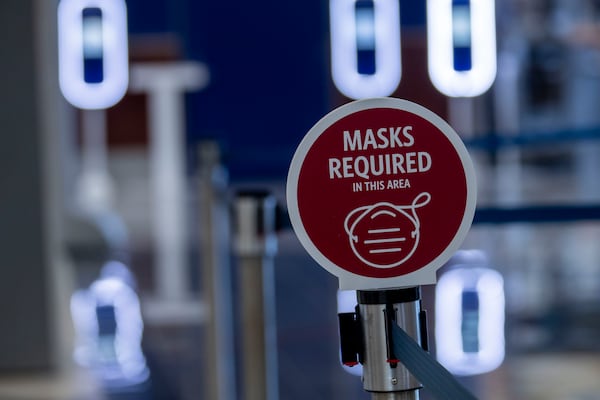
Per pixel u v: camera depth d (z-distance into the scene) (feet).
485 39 28.40
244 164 62.59
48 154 30.81
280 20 63.41
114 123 95.61
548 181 78.79
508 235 52.29
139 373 28.86
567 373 25.89
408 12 64.28
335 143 8.22
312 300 38.58
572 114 73.05
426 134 8.25
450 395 6.86
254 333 16.08
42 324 30.04
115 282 44.55
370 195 8.23
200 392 26.58
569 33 71.67
